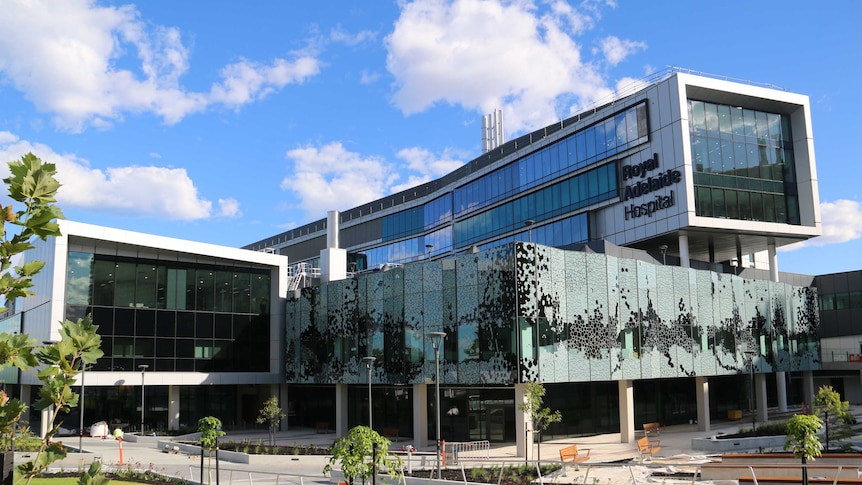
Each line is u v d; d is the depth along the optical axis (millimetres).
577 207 66188
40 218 5719
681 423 56938
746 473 25047
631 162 61281
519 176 73688
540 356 40906
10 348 5914
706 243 64062
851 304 73375
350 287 52406
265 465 35562
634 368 46375
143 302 54062
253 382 58062
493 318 41656
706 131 58625
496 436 45688
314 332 56000
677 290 50719
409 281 47156
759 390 58500
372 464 17219
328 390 60031
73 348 6359
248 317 59250
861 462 25031
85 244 51781
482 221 79188
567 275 43438
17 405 5973
